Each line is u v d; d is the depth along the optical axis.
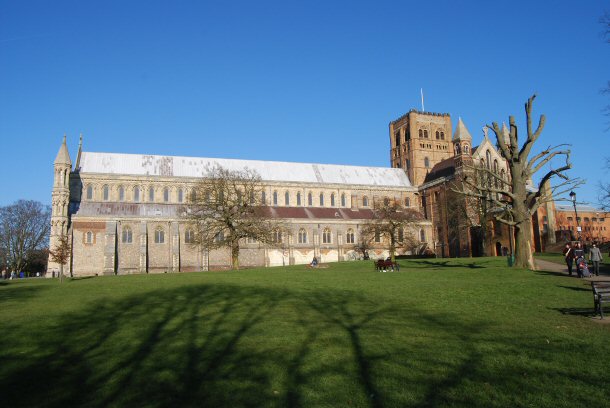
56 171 89.06
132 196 98.44
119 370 13.58
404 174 127.88
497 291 28.61
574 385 11.86
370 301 26.03
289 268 63.66
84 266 87.75
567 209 126.69
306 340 16.66
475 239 95.62
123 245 90.31
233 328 18.95
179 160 108.31
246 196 79.81
